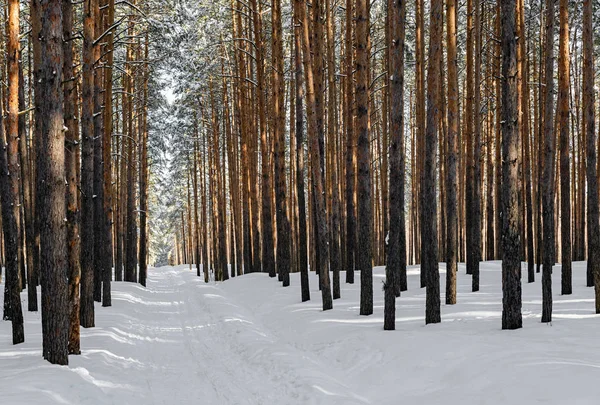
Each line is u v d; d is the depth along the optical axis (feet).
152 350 39.29
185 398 26.02
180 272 180.96
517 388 20.57
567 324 33.47
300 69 65.00
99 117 60.03
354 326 38.40
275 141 82.12
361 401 23.24
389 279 35.73
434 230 37.24
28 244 54.03
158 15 73.05
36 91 41.52
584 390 19.02
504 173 32.68
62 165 28.30
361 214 43.14
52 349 28.07
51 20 27.63
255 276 88.33
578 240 94.53
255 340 39.45
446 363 25.79
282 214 72.90
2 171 37.04
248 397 25.70
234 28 95.35
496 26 72.43
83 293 44.65
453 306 43.98
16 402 20.26
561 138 48.96
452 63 48.96
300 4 55.47
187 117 127.44
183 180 176.24
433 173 37.37
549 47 43.91
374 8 85.10
